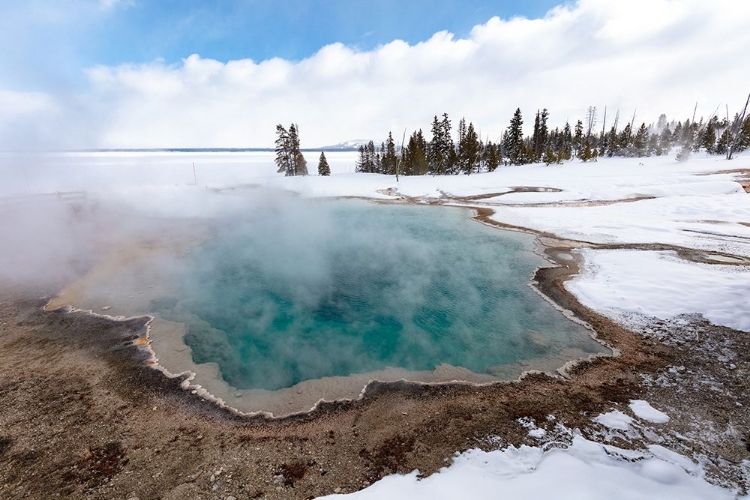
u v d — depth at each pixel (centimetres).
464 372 526
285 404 454
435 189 2538
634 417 401
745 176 2119
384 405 448
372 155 6041
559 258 1012
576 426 392
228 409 442
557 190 2192
